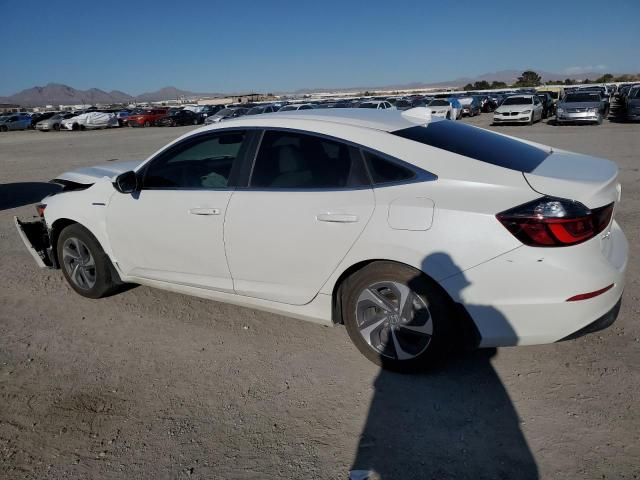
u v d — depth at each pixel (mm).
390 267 2980
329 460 2520
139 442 2703
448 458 2494
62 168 14273
